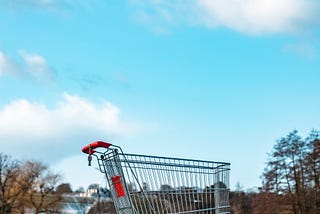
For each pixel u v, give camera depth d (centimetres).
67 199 9525
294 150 5000
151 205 695
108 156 687
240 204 6500
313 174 4919
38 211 6581
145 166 701
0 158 6331
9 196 6366
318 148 4925
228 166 779
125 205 676
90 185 10169
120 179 678
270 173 5078
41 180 6694
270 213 5097
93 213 8100
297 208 5006
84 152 677
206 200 745
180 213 717
